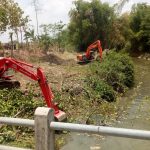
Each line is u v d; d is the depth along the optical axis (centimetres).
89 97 1967
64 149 1327
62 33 4178
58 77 2297
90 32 5062
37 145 510
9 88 1742
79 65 3017
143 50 5491
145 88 2628
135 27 5650
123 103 2114
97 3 5044
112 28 5175
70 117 1644
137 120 1736
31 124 512
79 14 5097
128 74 2720
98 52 3206
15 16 2956
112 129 461
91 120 1658
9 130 1302
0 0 2878
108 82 2381
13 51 3122
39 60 3064
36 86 1878
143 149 1326
